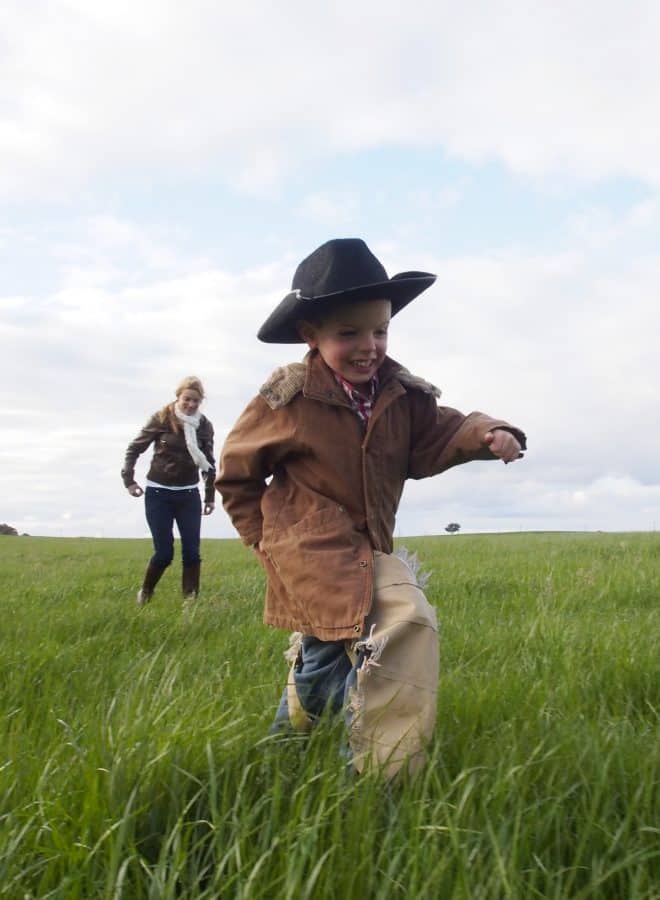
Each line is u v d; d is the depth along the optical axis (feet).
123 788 10.46
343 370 13.01
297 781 10.94
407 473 13.98
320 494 13.14
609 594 30.01
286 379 13.20
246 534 13.70
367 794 10.10
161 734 11.70
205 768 11.25
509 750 11.61
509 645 19.98
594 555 50.85
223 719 13.17
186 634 24.82
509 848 9.28
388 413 13.37
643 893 8.78
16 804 10.62
